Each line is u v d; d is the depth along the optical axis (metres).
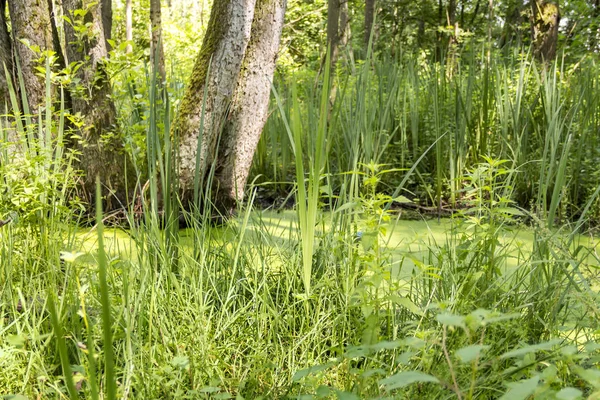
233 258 2.67
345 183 2.56
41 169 3.04
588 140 5.15
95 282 2.30
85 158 4.43
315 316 2.35
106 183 4.47
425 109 6.00
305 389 1.90
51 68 4.29
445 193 5.34
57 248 2.64
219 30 4.26
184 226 4.23
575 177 4.76
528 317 2.22
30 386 1.80
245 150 4.59
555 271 2.39
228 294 2.26
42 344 2.00
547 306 2.24
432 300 2.32
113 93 4.53
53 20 4.50
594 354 1.85
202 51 4.37
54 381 1.75
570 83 5.68
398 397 1.58
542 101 5.22
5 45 4.30
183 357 1.75
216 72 4.26
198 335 2.03
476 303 2.18
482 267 2.37
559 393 1.03
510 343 2.13
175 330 2.06
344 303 2.31
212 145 4.37
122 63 4.45
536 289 2.42
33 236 2.82
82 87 4.29
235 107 4.44
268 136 6.19
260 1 4.45
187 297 2.28
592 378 1.11
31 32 4.27
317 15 11.75
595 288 2.67
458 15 15.30
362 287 1.92
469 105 5.45
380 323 2.16
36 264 2.64
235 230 2.83
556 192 2.45
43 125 3.93
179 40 10.37
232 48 4.25
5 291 2.38
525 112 5.34
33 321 2.02
